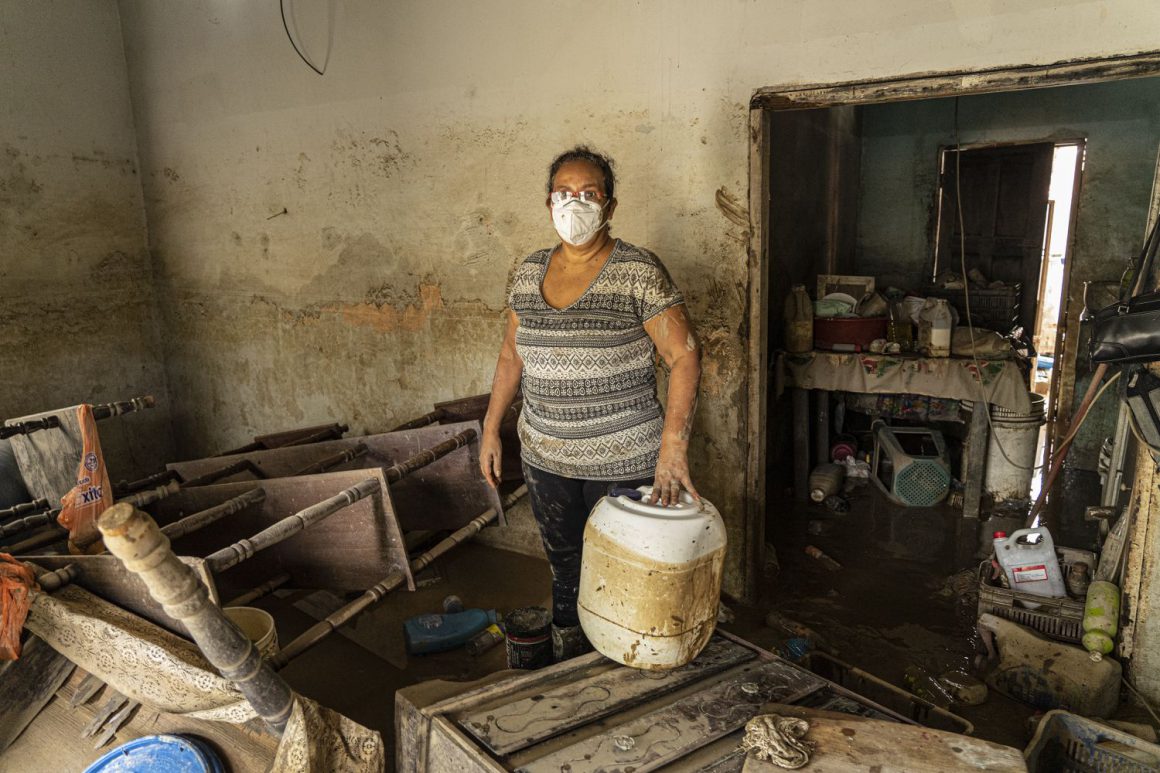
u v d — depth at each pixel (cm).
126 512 118
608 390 206
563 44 309
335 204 396
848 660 282
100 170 457
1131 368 234
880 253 620
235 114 420
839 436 507
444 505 297
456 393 379
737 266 291
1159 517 235
